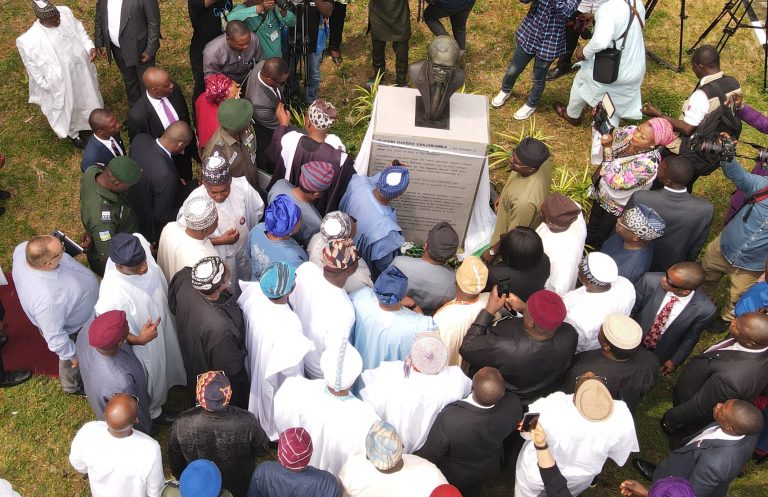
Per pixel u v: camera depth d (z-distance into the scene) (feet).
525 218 18.52
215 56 22.00
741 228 19.31
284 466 12.14
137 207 19.10
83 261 21.70
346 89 28.19
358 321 15.53
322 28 24.84
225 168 16.63
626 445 14.11
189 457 13.78
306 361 16.24
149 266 15.61
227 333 14.57
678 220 18.07
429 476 12.60
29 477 17.11
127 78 24.53
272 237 16.62
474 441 13.73
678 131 21.81
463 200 20.75
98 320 13.53
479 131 19.61
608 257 15.99
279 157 19.22
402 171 17.47
